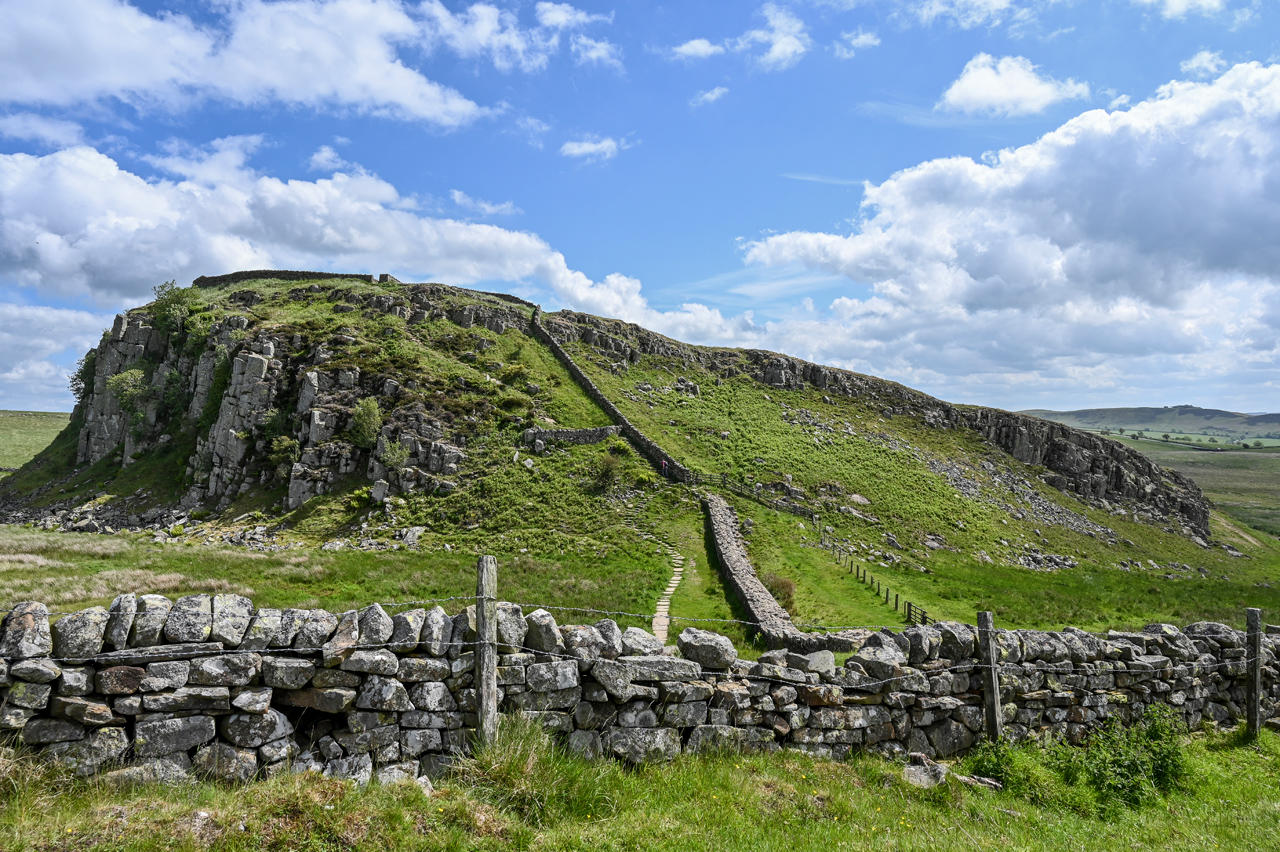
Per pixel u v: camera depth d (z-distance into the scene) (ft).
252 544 154.92
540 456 193.16
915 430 306.35
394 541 154.20
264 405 205.46
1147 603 131.75
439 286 307.99
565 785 26.76
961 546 191.62
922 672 38.60
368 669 27.55
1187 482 363.56
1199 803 36.09
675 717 32.55
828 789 30.63
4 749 22.38
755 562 134.00
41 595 85.81
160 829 20.48
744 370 322.75
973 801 31.83
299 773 24.94
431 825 23.16
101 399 249.75
